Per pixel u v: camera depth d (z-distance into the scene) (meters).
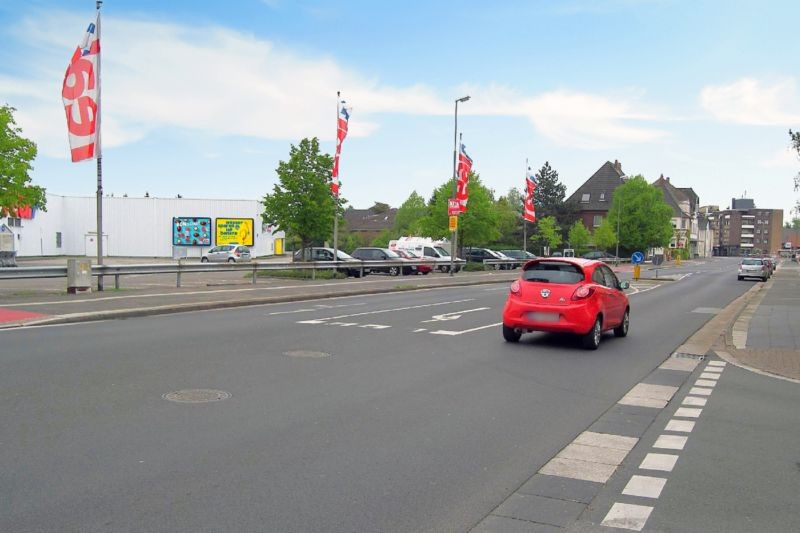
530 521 4.49
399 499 4.79
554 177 99.69
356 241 88.44
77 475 5.01
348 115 31.00
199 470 5.21
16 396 7.25
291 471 5.27
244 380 8.49
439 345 12.14
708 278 47.41
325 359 10.24
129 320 14.66
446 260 41.78
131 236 63.84
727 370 10.52
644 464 5.75
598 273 12.98
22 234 55.91
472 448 6.05
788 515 4.68
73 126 19.59
